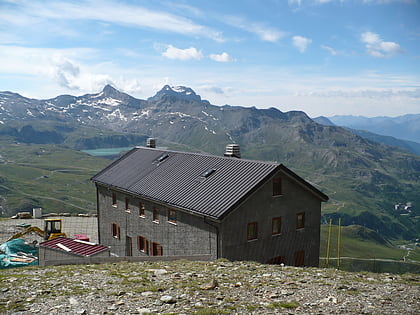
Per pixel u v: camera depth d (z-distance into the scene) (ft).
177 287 46.09
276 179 89.66
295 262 95.35
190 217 87.45
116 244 118.73
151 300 40.27
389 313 36.58
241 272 58.85
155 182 104.58
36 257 104.27
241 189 83.61
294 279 53.16
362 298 42.16
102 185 122.93
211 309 36.70
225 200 82.07
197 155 109.91
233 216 80.94
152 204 100.48
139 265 66.49
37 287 46.60
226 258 79.71
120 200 115.75
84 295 42.47
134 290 44.47
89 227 161.58
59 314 35.45
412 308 38.58
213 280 47.65
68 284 48.16
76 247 84.89
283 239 91.91
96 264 69.41
